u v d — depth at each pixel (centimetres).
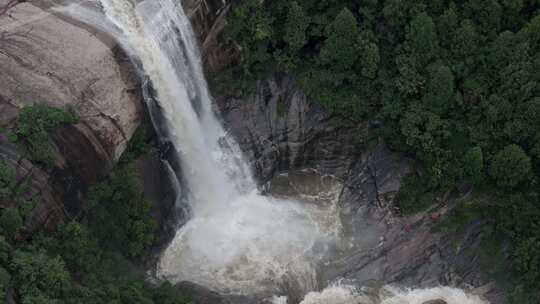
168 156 4609
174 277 4409
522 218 4409
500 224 4459
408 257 4519
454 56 4634
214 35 4756
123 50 4266
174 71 4553
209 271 4450
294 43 4775
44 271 3494
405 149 4753
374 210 4744
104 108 4075
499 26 4644
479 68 4625
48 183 3775
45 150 3731
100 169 4094
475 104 4622
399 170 4775
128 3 4491
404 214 4666
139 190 4300
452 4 4647
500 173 4412
